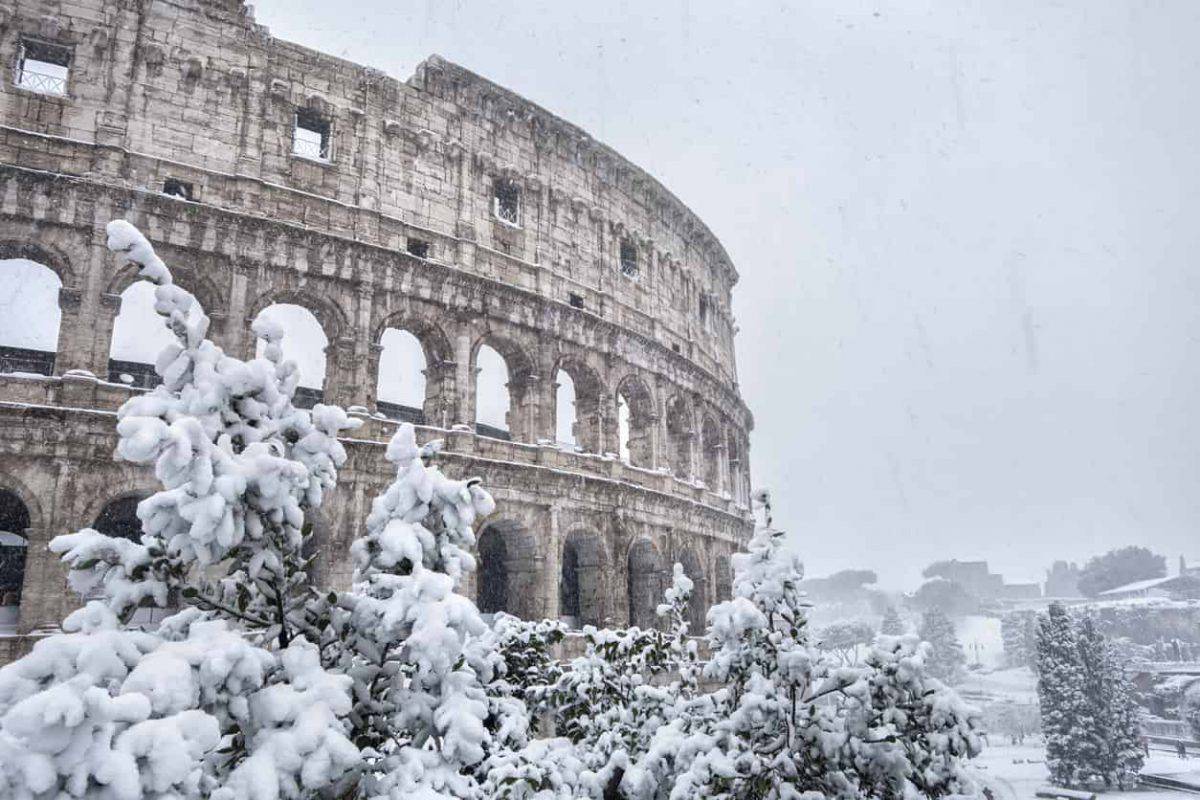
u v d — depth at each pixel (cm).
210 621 1059
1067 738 9075
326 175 4181
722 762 1518
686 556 5838
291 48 4184
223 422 1148
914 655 1595
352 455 3812
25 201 3350
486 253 4716
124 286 3525
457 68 4781
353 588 1267
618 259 5700
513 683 2158
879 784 1594
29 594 3044
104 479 3244
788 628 1739
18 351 4322
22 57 3562
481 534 4547
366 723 1165
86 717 723
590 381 5275
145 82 3731
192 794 806
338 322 4059
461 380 4441
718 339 7156
